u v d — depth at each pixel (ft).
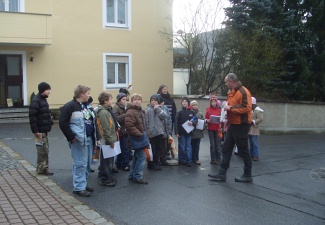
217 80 60.08
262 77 52.34
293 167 29.66
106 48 61.46
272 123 50.06
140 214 18.88
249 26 54.75
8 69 54.70
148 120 27.12
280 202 21.01
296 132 51.37
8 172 26.12
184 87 76.69
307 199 21.62
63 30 57.88
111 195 21.76
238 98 24.26
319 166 30.17
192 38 61.77
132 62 63.82
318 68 56.75
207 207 20.02
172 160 30.42
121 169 27.48
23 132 43.14
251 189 23.41
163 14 66.18
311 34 56.34
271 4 55.01
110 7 62.18
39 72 56.34
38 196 21.27
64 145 36.63
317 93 56.80
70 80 58.80
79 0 58.80
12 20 51.26
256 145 32.14
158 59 66.13
